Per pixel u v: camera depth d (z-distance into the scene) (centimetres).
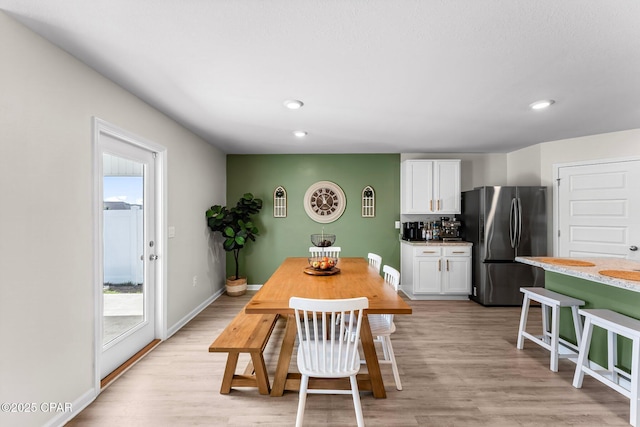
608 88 220
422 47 165
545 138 372
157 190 280
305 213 474
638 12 133
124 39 158
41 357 156
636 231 332
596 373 195
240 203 441
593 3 128
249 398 197
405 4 130
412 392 204
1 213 137
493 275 386
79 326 181
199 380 218
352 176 474
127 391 204
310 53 172
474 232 411
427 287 414
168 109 268
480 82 210
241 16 138
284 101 247
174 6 131
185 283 332
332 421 175
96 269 194
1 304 137
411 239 448
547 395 200
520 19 140
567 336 253
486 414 182
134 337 251
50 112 161
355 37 155
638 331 166
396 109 266
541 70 192
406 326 322
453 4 129
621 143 340
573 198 373
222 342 197
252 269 478
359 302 153
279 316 349
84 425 170
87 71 186
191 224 348
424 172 437
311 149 439
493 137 367
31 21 142
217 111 273
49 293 160
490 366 238
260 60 180
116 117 214
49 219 160
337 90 225
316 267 258
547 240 391
